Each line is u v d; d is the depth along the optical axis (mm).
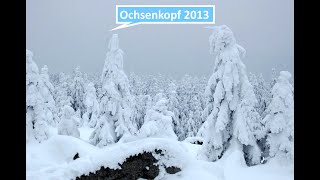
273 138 19328
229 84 21031
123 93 29703
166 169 12344
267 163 19250
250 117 21203
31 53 28609
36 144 26312
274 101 19141
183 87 54250
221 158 21016
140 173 11984
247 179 17703
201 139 32656
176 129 47094
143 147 11953
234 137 21422
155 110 27391
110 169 11305
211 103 22578
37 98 27719
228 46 21906
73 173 10789
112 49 29844
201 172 12359
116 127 29000
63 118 28766
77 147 23188
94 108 51375
